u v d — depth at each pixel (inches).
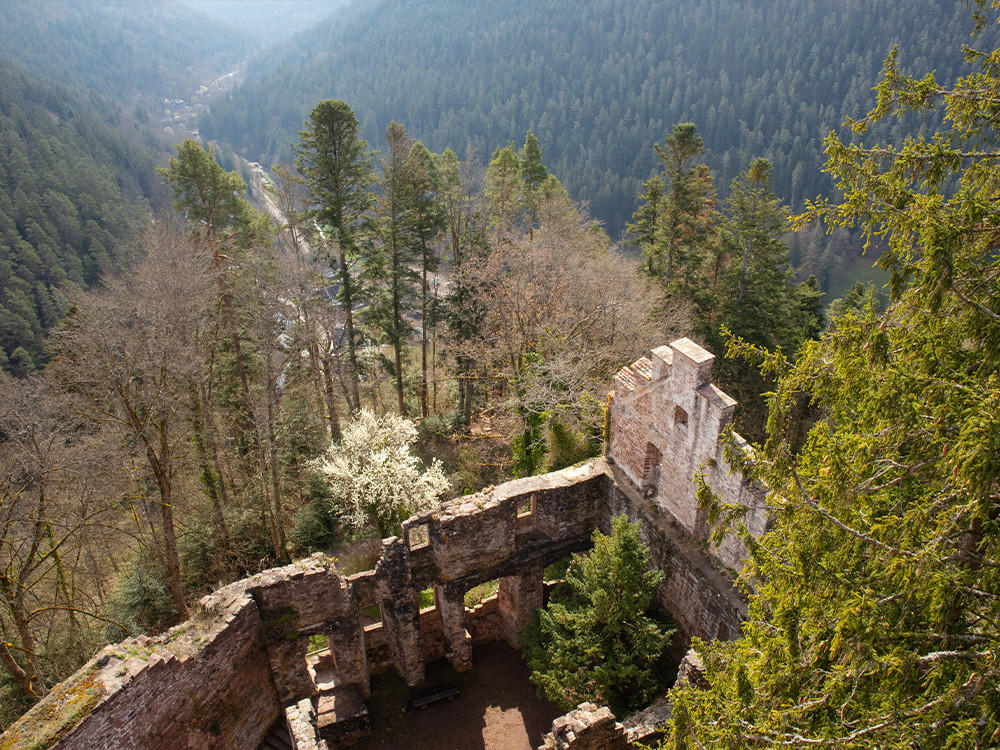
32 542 904.3
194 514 1201.4
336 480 1182.3
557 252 1350.9
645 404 822.5
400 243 1489.9
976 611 377.7
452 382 1952.5
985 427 320.2
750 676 444.1
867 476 429.7
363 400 1873.8
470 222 1802.4
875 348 398.0
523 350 1317.7
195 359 1029.8
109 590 1182.9
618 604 737.0
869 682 377.1
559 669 741.3
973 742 323.0
